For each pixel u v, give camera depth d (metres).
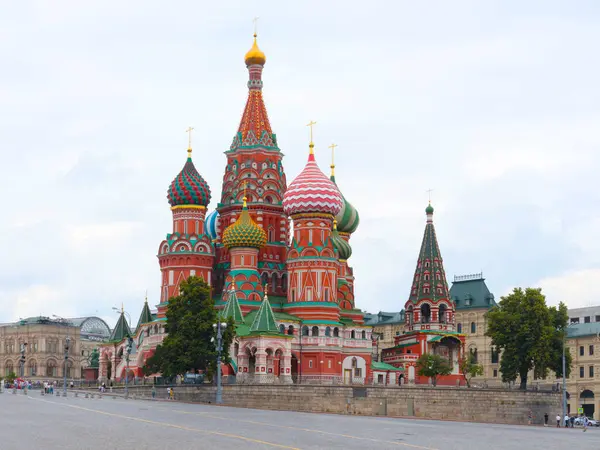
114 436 61.38
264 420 82.75
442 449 58.41
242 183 185.62
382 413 136.25
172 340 142.25
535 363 157.62
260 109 192.00
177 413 90.44
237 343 162.38
